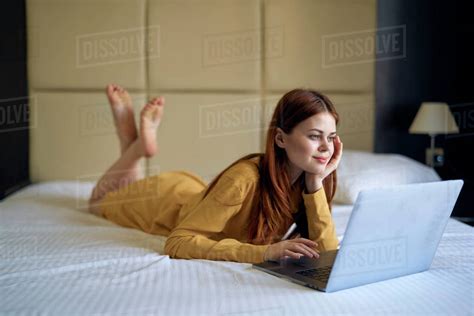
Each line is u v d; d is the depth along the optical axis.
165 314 0.97
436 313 0.98
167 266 1.30
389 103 2.91
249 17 2.86
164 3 2.85
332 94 2.91
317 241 1.42
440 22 2.87
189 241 1.39
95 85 2.87
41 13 2.81
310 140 1.33
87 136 2.88
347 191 2.30
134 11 2.84
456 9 2.86
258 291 1.10
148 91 2.89
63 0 2.82
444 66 2.89
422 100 2.91
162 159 2.91
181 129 2.90
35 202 2.33
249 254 1.33
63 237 1.71
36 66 2.84
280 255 1.27
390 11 2.86
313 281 1.13
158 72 2.87
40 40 2.83
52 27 2.83
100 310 0.99
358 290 1.12
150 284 1.15
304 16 2.87
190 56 2.87
